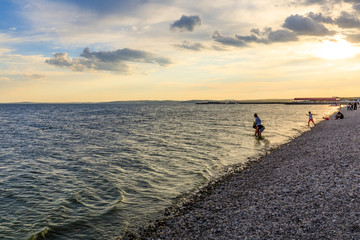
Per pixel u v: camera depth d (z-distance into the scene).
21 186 12.62
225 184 11.95
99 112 112.69
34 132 37.91
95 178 13.67
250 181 11.98
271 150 19.72
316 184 10.08
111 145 24.39
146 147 22.77
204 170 14.73
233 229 7.35
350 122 33.62
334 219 7.03
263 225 7.31
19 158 19.27
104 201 10.54
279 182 11.16
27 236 7.86
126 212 9.41
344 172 11.08
